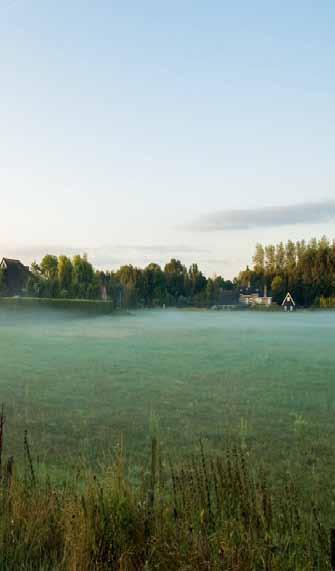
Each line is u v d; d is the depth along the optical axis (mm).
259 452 6578
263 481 3467
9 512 3152
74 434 7480
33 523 3086
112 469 4113
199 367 16078
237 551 2615
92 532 2926
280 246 133250
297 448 6770
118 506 3131
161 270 114875
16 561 2793
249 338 30500
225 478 3428
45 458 6137
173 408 9617
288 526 3008
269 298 122562
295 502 3357
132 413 9094
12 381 12875
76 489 3787
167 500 3348
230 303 125625
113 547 2881
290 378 13758
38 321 49250
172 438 7312
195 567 2547
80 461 5945
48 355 19344
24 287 65312
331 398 10766
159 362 17344
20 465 5617
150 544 2785
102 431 7684
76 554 2713
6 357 18531
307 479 5355
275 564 2525
